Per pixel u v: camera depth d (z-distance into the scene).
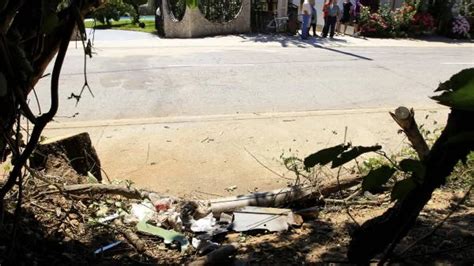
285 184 5.08
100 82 9.59
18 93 1.88
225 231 3.78
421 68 12.16
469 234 3.09
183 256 3.42
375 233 1.78
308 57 13.27
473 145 1.37
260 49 14.66
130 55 12.91
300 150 6.09
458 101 1.18
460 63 13.17
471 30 20.89
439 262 2.65
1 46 1.77
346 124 7.15
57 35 2.01
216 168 5.54
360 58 13.43
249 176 5.32
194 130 6.76
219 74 10.62
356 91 9.44
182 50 14.10
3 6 1.67
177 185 5.10
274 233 3.74
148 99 8.46
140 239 3.63
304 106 8.26
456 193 4.19
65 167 4.29
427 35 20.52
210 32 18.22
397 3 21.53
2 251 2.79
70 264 3.04
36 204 3.64
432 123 7.30
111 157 5.78
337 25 19.84
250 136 6.57
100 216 3.86
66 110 7.63
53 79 1.87
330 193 4.38
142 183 5.11
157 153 5.95
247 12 18.78
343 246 3.23
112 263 3.18
